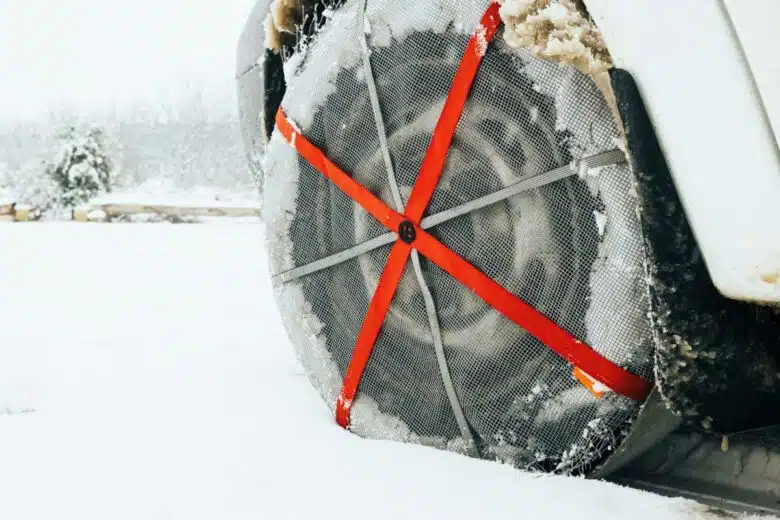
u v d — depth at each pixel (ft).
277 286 6.85
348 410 6.56
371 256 6.30
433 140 5.96
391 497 5.72
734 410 5.56
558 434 5.79
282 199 6.72
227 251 25.61
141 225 42.86
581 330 5.64
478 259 5.89
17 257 23.81
